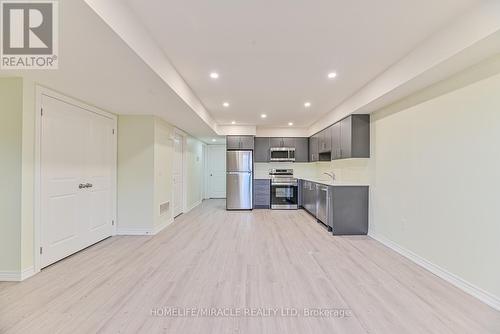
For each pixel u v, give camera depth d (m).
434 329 1.94
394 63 3.08
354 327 1.96
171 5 1.99
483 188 2.38
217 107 5.23
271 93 4.27
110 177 4.49
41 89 3.01
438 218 2.92
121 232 4.65
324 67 3.19
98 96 3.45
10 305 2.26
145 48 2.32
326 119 5.88
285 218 6.08
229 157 7.25
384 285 2.65
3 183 2.77
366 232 4.61
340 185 4.59
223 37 2.48
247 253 3.62
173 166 5.88
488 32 1.89
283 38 2.50
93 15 1.63
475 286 2.44
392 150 3.84
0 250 2.76
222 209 7.37
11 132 2.76
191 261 3.31
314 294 2.46
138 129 4.63
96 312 2.15
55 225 3.26
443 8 2.03
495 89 2.26
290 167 7.90
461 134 2.61
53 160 3.22
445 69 2.53
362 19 2.18
